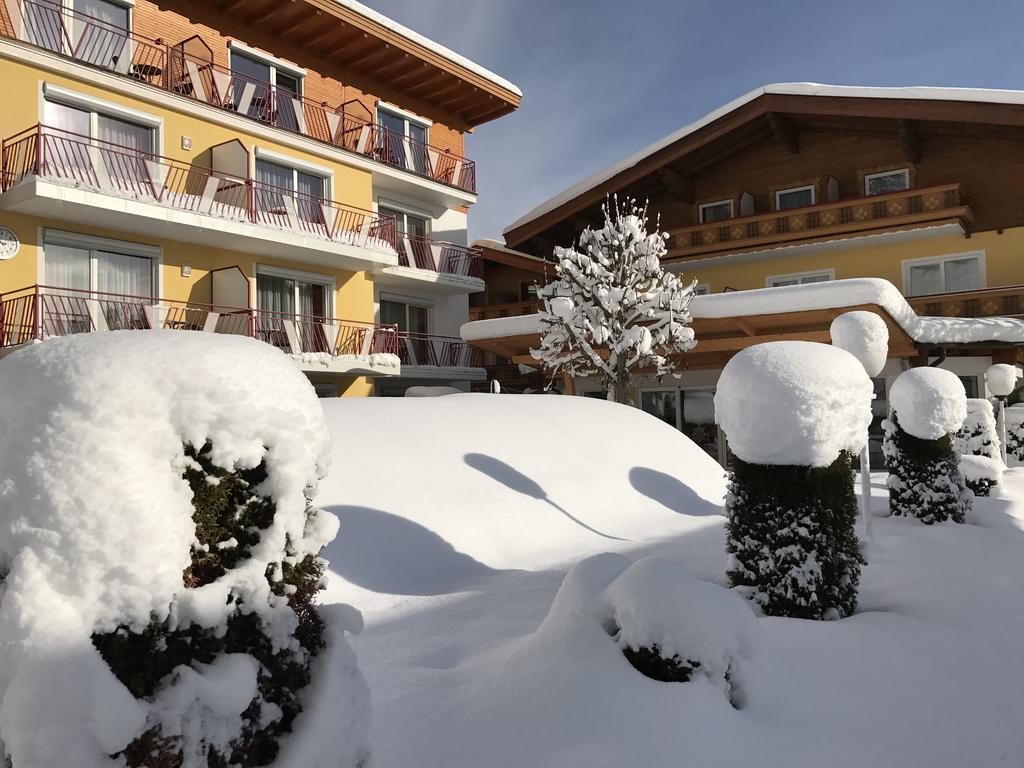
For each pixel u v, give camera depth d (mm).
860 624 4211
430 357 22375
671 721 2834
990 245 20438
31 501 1711
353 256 18906
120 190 14398
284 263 18844
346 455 7086
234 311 16203
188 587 1845
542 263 25750
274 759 1940
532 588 5387
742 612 3359
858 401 4715
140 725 1614
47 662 1577
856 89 20734
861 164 22859
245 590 1938
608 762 2648
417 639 4227
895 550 6289
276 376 2105
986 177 20766
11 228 14062
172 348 1977
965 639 4055
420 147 22719
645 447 10594
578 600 3482
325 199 19109
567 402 11422
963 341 15336
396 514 6402
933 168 21609
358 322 19797
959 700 3379
